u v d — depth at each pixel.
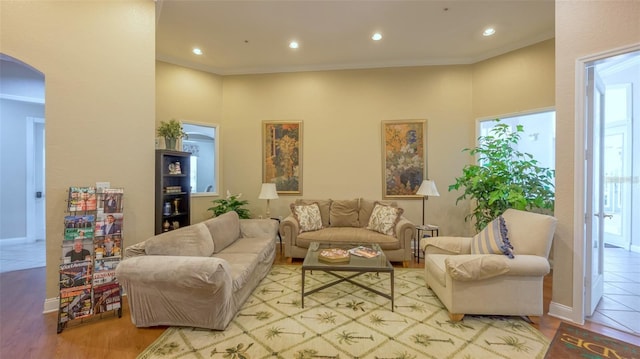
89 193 2.43
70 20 2.56
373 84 4.66
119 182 2.79
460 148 4.48
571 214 2.32
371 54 4.33
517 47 3.96
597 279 2.59
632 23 2.04
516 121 4.19
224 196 4.97
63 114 2.53
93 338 2.07
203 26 3.53
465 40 3.88
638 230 4.34
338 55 4.37
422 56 4.40
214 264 2.03
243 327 2.19
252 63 4.67
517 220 2.61
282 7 3.15
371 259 2.69
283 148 4.84
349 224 4.25
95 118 2.68
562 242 2.36
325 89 4.77
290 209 4.58
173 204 3.89
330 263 2.56
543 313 2.43
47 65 2.47
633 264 3.77
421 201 4.55
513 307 2.28
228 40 3.89
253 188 4.92
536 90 3.81
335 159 4.75
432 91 4.54
